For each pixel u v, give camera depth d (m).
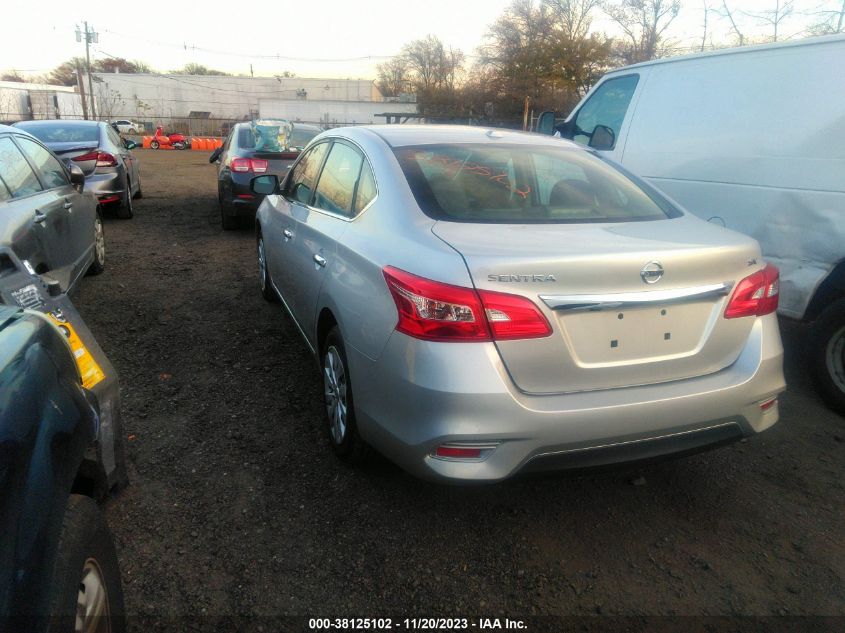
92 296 6.16
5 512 1.35
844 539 2.87
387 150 3.37
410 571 2.62
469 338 2.37
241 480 3.19
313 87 73.75
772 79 4.52
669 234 2.82
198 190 14.88
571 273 2.41
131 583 2.49
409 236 2.74
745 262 2.74
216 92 71.75
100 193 9.68
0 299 2.35
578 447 2.48
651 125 5.50
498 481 2.45
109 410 2.54
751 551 2.78
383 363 2.61
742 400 2.71
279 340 5.08
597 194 3.26
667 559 2.72
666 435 2.62
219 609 2.39
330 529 2.85
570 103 39.47
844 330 4.00
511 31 40.50
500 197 3.06
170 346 4.92
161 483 3.15
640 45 28.73
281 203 4.89
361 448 3.11
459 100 48.50
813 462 3.52
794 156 4.30
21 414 1.54
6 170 4.61
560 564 2.68
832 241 4.08
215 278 6.91
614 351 2.52
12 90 50.88
